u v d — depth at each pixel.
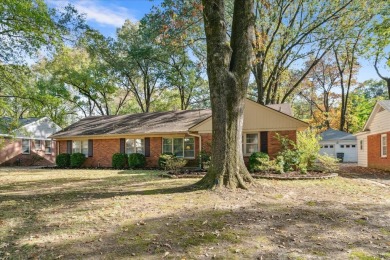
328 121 39.38
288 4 21.50
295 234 4.47
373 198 7.44
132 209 6.18
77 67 31.08
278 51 23.92
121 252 3.87
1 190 9.88
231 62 8.45
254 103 16.45
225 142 8.16
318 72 35.91
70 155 22.45
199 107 34.34
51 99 13.94
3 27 11.76
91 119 25.86
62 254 3.84
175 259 3.61
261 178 12.01
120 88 35.44
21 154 26.00
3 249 4.10
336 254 3.69
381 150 17.75
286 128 15.95
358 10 19.64
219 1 8.03
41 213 6.14
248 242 4.15
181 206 6.30
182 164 17.06
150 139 20.17
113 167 20.58
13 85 13.23
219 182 8.01
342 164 24.19
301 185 9.92
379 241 4.15
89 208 6.42
